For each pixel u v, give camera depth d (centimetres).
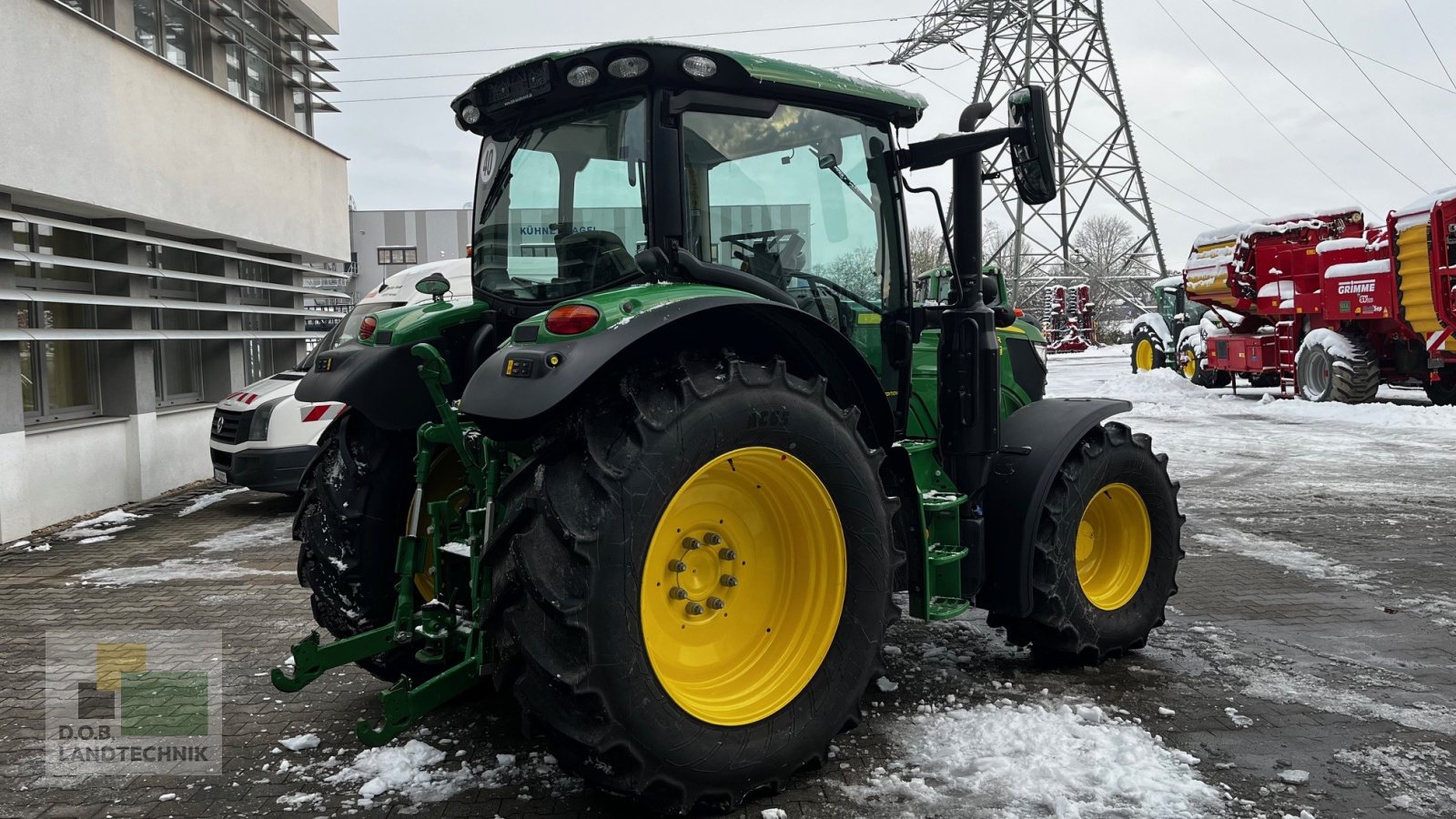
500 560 258
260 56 1200
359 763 314
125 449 884
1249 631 445
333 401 339
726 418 266
